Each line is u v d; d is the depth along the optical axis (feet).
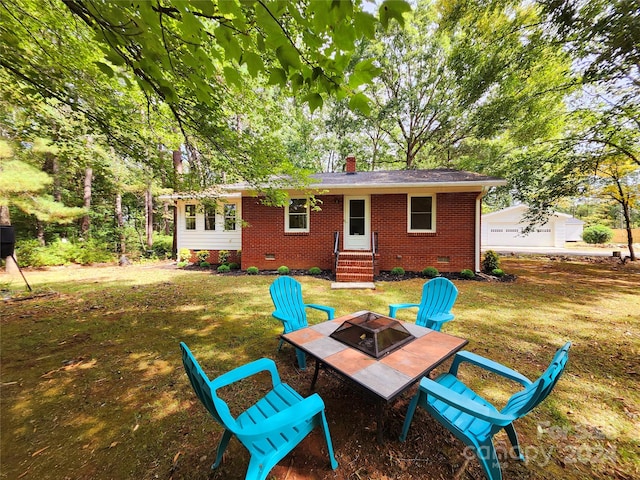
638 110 22.59
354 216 30.32
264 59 10.93
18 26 10.87
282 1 4.33
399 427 6.95
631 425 6.97
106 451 6.29
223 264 34.06
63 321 15.17
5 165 28.19
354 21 4.08
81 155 16.71
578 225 74.54
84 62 12.28
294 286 12.75
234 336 13.07
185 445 6.46
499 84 28.30
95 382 9.18
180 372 9.84
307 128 58.80
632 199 36.35
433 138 55.06
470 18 24.72
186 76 7.26
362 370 6.38
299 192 29.04
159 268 35.27
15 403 8.06
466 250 27.99
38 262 34.65
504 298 19.11
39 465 5.90
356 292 21.59
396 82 54.75
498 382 8.96
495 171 38.06
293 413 5.11
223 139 13.20
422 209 29.25
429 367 6.56
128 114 13.85
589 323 14.32
